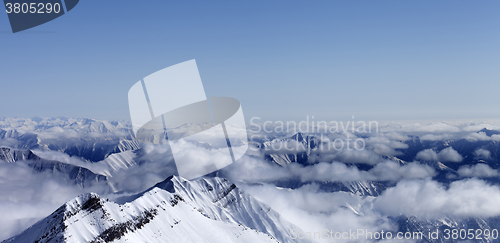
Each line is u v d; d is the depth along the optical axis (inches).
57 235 5895.7
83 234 6131.9
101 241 6190.9
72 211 6653.5
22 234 6387.8
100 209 7071.9
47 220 6535.4
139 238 7155.5
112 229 6643.7
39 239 5984.3
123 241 6530.5
